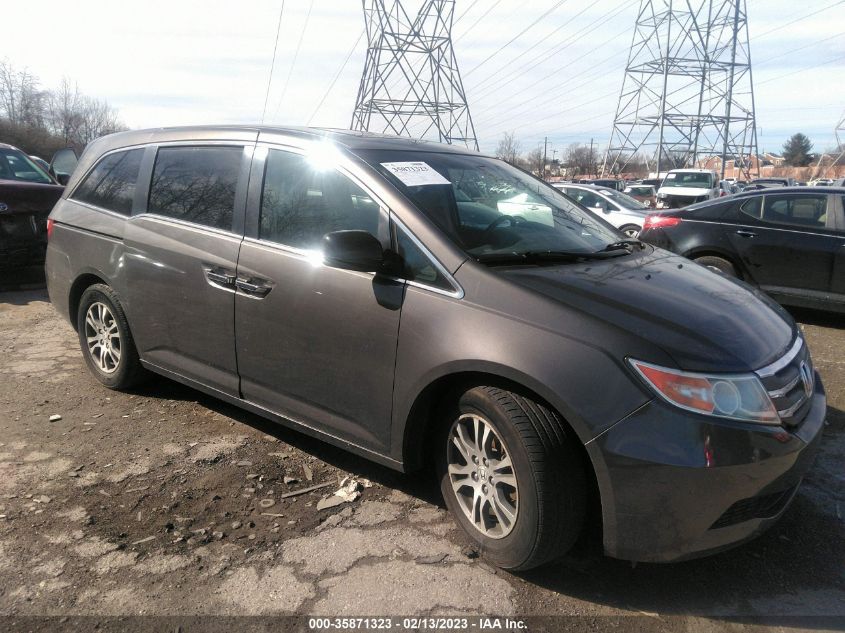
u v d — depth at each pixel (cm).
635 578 258
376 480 327
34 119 5794
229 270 336
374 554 268
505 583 253
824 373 511
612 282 274
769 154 10950
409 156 333
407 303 271
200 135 379
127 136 434
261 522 288
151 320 384
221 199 354
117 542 270
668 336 237
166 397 428
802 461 244
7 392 429
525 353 238
